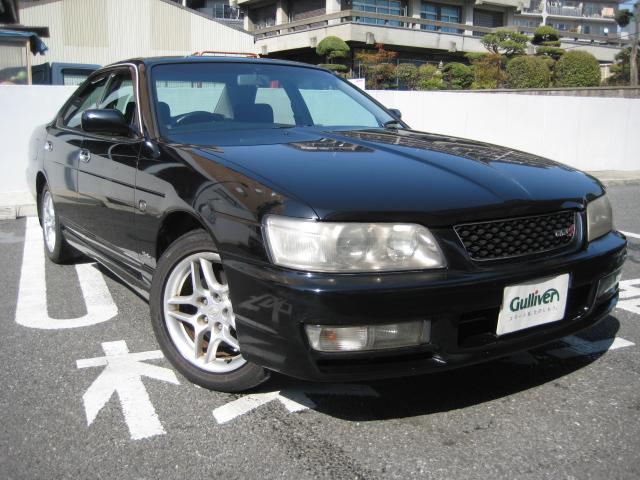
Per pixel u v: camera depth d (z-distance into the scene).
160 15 28.03
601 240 2.71
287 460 2.24
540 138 11.63
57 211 4.34
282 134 3.19
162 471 2.17
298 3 35.44
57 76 20.98
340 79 4.18
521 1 38.94
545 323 2.47
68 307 3.88
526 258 2.40
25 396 2.71
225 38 29.39
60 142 4.18
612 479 2.12
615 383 2.83
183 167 2.72
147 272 3.07
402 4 34.53
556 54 31.27
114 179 3.24
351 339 2.16
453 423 2.49
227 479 2.13
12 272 4.67
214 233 2.43
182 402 2.65
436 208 2.26
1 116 7.92
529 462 2.22
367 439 2.38
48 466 2.19
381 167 2.56
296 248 2.18
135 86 3.46
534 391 2.75
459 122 11.05
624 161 12.40
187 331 2.89
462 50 35.00
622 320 3.68
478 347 2.30
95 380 2.86
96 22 27.12
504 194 2.41
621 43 43.69
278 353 2.23
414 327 2.21
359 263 2.17
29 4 26.16
